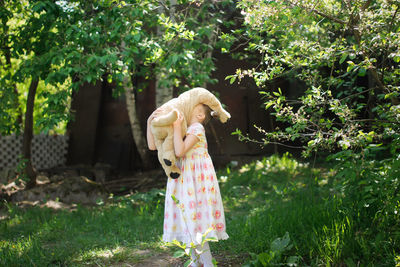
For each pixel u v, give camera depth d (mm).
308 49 3322
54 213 5352
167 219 3016
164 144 2902
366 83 5465
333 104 3072
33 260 3432
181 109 3033
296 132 3100
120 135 10062
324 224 3566
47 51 5242
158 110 3014
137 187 7445
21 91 8492
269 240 3566
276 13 3105
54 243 4031
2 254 3508
